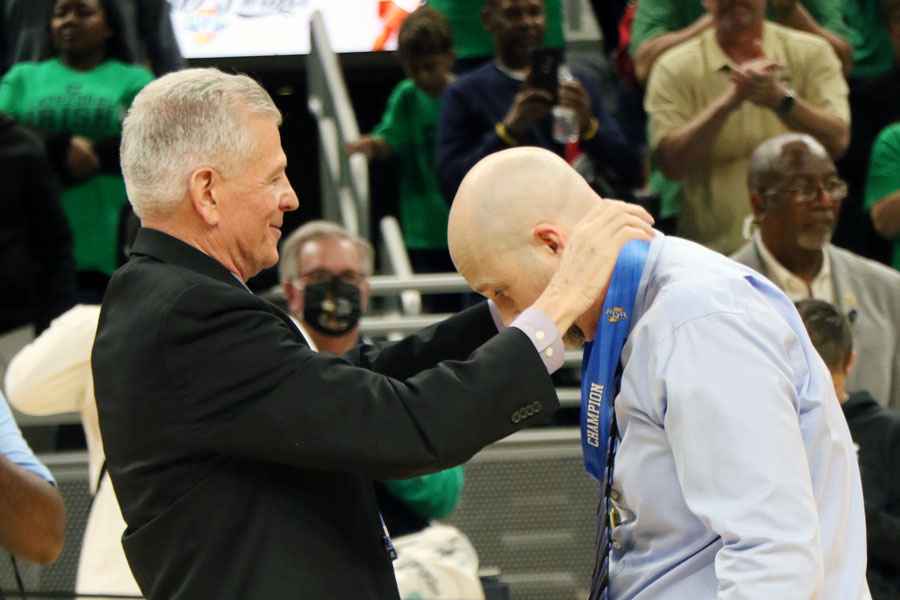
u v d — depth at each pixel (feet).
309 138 42.60
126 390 13.03
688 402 12.57
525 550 26.99
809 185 25.35
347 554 13.30
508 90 31.42
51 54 32.96
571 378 30.07
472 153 30.89
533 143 30.32
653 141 30.99
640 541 14.03
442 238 34.68
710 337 12.71
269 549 12.91
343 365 13.09
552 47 31.32
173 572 13.09
